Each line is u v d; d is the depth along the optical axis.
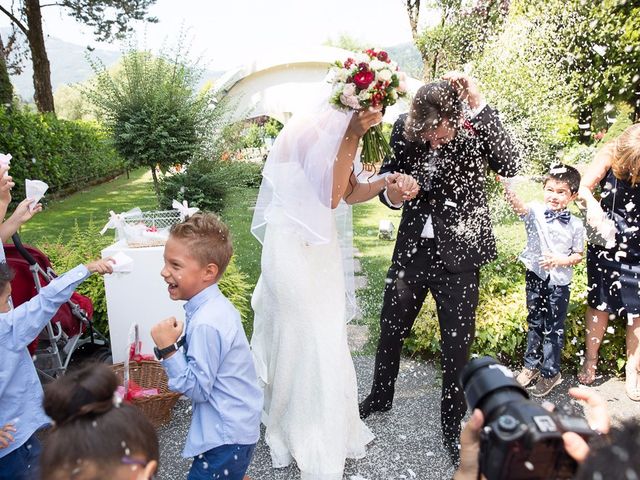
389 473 2.35
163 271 1.85
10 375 1.86
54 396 1.16
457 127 2.21
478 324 3.21
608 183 2.85
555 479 0.78
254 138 12.12
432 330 3.35
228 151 5.08
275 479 2.32
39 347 2.75
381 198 2.49
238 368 1.85
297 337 2.26
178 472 2.37
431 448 2.52
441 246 2.32
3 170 2.34
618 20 5.05
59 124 11.00
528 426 0.78
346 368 2.36
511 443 0.77
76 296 2.95
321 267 2.29
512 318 3.20
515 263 3.65
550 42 4.84
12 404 1.90
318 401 2.24
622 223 2.81
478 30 5.10
